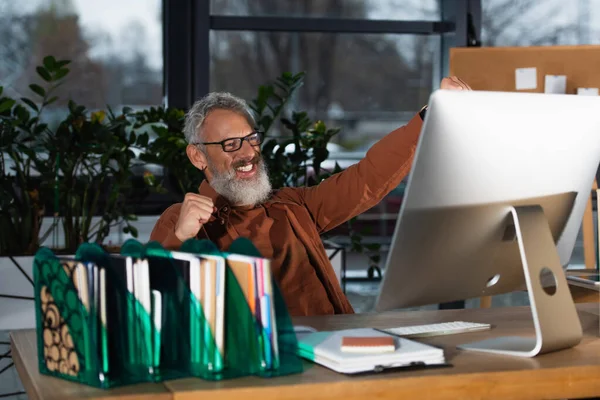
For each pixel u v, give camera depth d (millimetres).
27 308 3018
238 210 2129
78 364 1222
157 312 1234
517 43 4344
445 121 1263
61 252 3186
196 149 2199
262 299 1225
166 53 3990
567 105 1420
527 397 1258
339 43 4234
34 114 3871
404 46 4312
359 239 3604
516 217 1386
